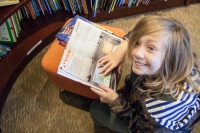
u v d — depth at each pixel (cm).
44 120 131
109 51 113
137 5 169
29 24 155
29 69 148
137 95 102
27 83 143
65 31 118
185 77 90
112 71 111
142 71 88
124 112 103
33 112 133
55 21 158
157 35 79
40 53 155
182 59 83
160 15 85
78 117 132
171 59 82
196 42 161
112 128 114
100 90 103
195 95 93
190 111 97
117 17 173
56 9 161
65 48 108
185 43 81
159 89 89
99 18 169
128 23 171
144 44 82
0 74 134
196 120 100
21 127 129
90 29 116
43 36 151
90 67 106
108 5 162
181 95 88
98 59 109
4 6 119
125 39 113
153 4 173
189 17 175
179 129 97
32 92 140
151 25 81
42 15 159
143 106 93
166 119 91
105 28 126
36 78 145
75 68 103
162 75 87
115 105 104
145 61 83
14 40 145
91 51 110
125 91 137
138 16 175
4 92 133
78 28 115
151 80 92
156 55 80
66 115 132
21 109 134
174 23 81
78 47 109
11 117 132
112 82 108
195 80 93
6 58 140
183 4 181
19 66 141
